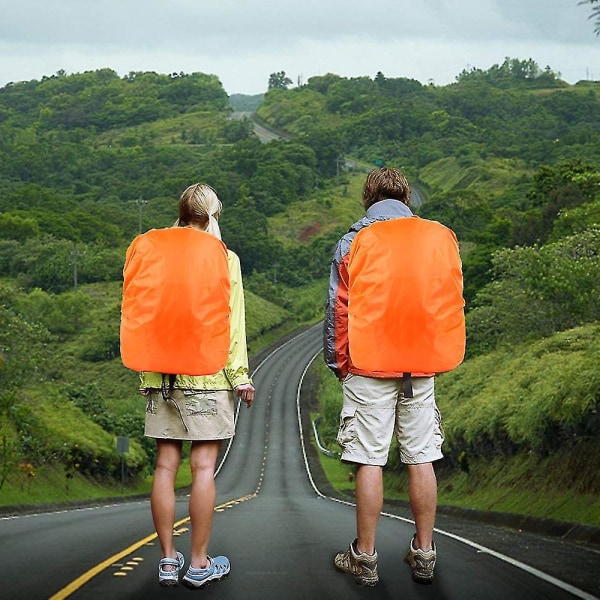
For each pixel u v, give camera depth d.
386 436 5.99
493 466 25.69
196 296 5.62
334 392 77.81
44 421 37.06
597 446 17.80
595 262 31.81
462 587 6.16
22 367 34.41
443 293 5.74
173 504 5.88
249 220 147.88
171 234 5.70
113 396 75.69
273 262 140.12
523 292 33.44
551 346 29.20
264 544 8.73
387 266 5.70
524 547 9.13
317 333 119.94
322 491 51.03
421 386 5.95
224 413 5.81
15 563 7.30
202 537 5.91
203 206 6.02
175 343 5.60
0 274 103.00
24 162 184.00
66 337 84.38
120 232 120.31
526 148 195.00
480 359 36.19
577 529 13.68
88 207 132.38
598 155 161.75
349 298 5.82
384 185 6.12
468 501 24.98
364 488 6.02
